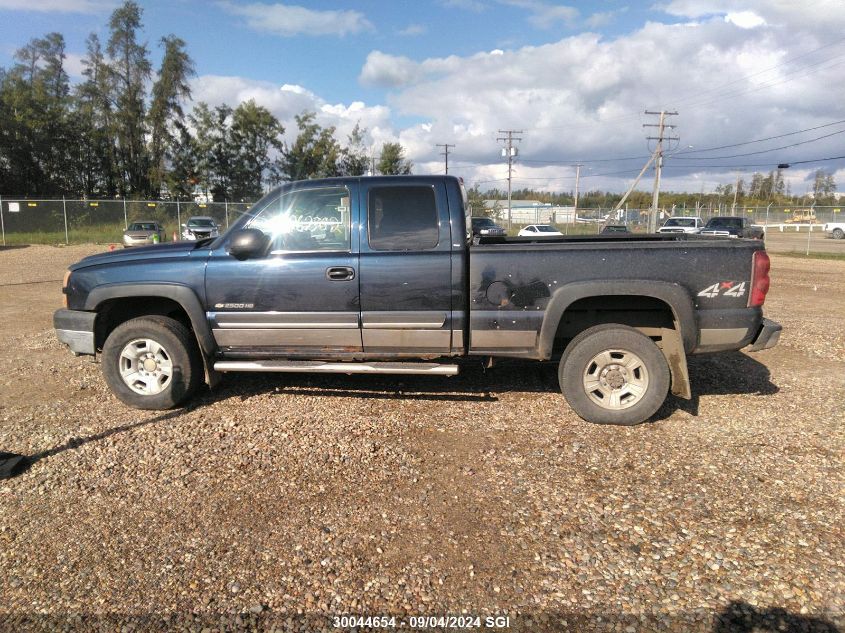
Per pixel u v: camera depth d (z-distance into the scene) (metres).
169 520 3.23
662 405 4.89
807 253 26.81
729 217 29.02
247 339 4.75
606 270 4.37
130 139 52.25
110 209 35.12
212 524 3.19
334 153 57.56
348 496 3.48
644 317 4.74
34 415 4.78
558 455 4.00
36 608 2.55
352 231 4.58
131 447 4.15
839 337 7.56
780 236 46.47
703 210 53.50
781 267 20.20
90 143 50.72
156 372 4.86
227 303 4.68
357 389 5.41
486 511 3.30
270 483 3.63
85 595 2.63
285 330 4.68
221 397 5.21
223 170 54.75
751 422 4.56
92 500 3.45
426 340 4.60
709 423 4.55
